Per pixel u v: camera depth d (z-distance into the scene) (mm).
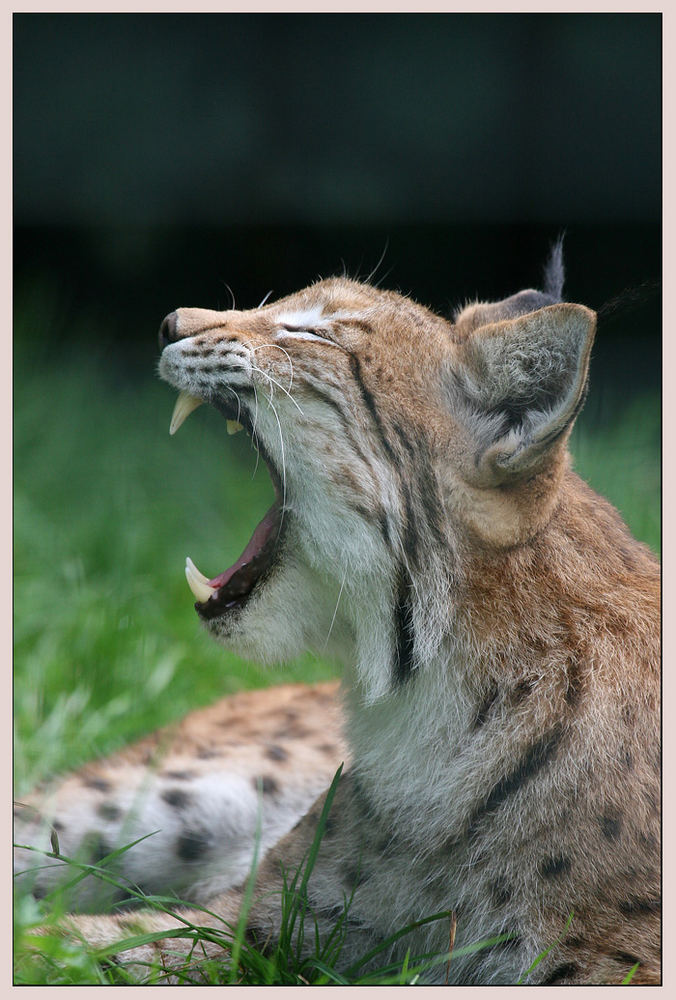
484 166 21375
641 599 7891
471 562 7633
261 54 21391
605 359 20500
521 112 21203
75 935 7762
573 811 7293
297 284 22703
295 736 10719
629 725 7410
